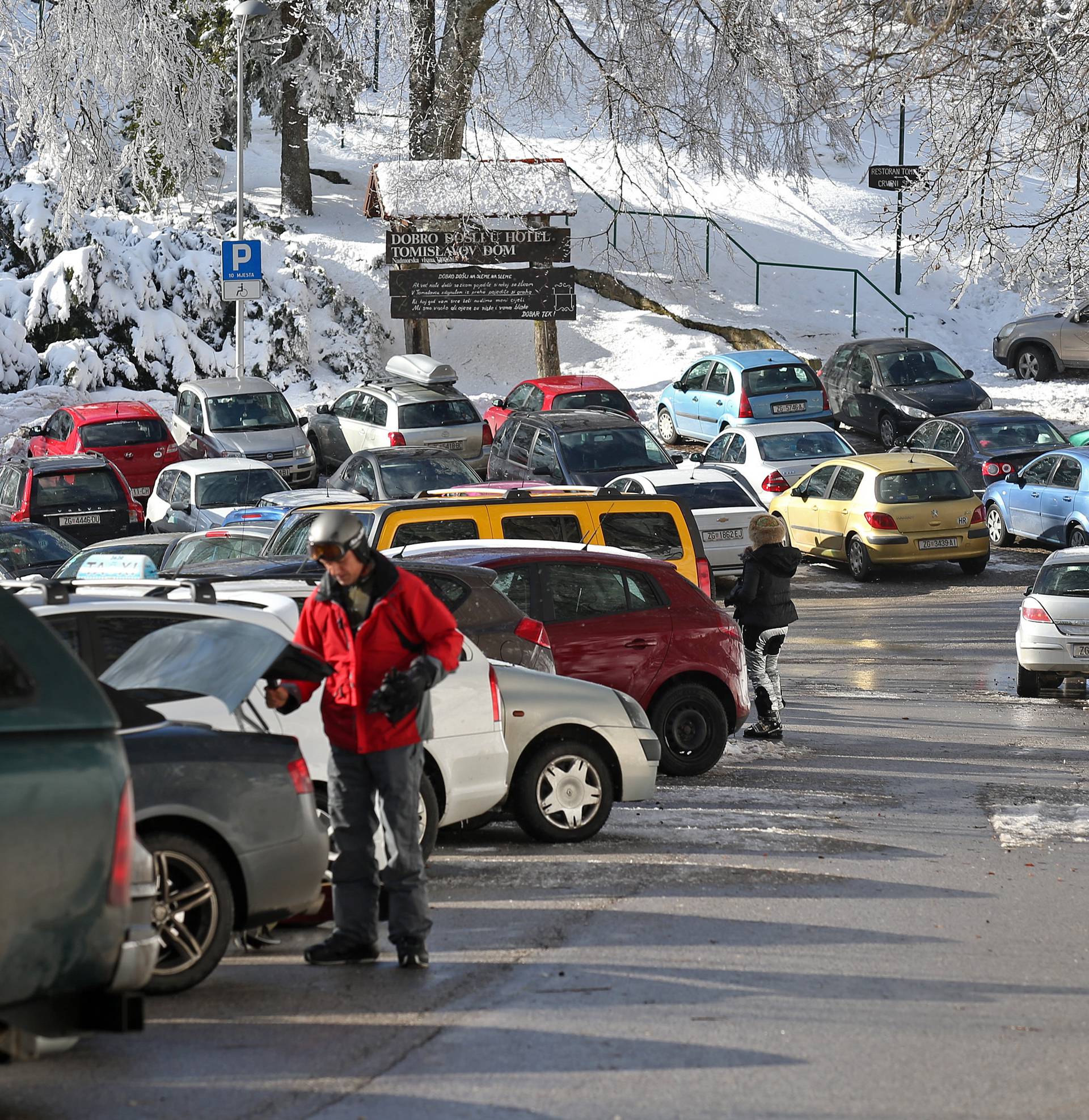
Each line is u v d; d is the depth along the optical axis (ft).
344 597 79.87
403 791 80.64
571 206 434.30
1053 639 199.00
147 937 58.18
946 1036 71.77
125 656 91.50
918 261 540.93
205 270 470.39
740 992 78.13
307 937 91.25
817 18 247.29
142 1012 56.03
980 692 206.59
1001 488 323.98
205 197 401.29
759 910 95.30
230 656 86.28
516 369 483.51
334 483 312.29
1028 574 301.43
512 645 127.65
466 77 419.95
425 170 427.74
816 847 115.34
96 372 449.06
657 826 123.44
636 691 144.25
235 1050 68.80
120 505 314.96
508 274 440.86
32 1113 60.80
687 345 486.38
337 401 403.75
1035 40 204.85
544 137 615.16
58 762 54.29
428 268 440.86
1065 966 83.92
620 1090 63.93
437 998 76.84
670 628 145.69
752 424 348.18
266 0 487.61
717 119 383.45
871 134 626.64
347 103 520.42
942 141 231.09
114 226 474.49
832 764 155.12
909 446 360.07
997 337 469.98
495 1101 62.54
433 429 373.40
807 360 465.06
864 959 84.64
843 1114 61.67
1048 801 135.95
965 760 157.79
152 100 361.92
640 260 528.63
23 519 308.19
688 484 281.13
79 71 347.15
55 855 53.98
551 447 311.06
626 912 94.48
